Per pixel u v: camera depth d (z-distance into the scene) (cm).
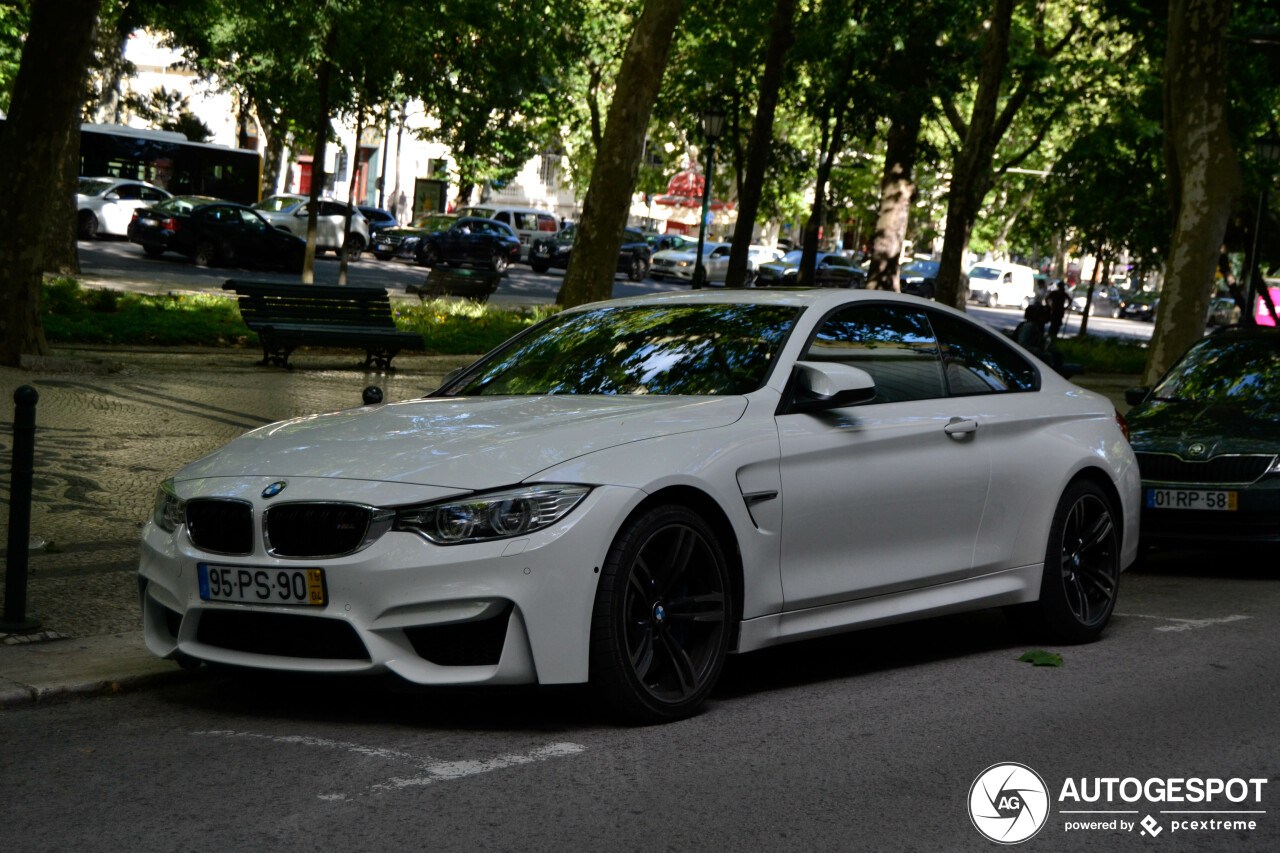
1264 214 2570
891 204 3338
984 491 606
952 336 637
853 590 550
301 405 1320
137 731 473
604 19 3766
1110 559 679
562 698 489
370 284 3253
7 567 580
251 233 3309
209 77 3878
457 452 473
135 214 3253
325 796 404
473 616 444
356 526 452
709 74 2956
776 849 371
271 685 541
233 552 471
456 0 2589
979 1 2761
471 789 413
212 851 358
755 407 529
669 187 6400
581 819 389
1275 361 1000
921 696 548
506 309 2589
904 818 400
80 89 1434
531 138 4725
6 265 1410
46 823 378
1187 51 1773
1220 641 680
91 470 941
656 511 475
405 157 6881
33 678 517
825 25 2717
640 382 560
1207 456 888
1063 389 685
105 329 1738
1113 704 543
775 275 5059
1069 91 3466
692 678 495
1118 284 7919
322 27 2348
